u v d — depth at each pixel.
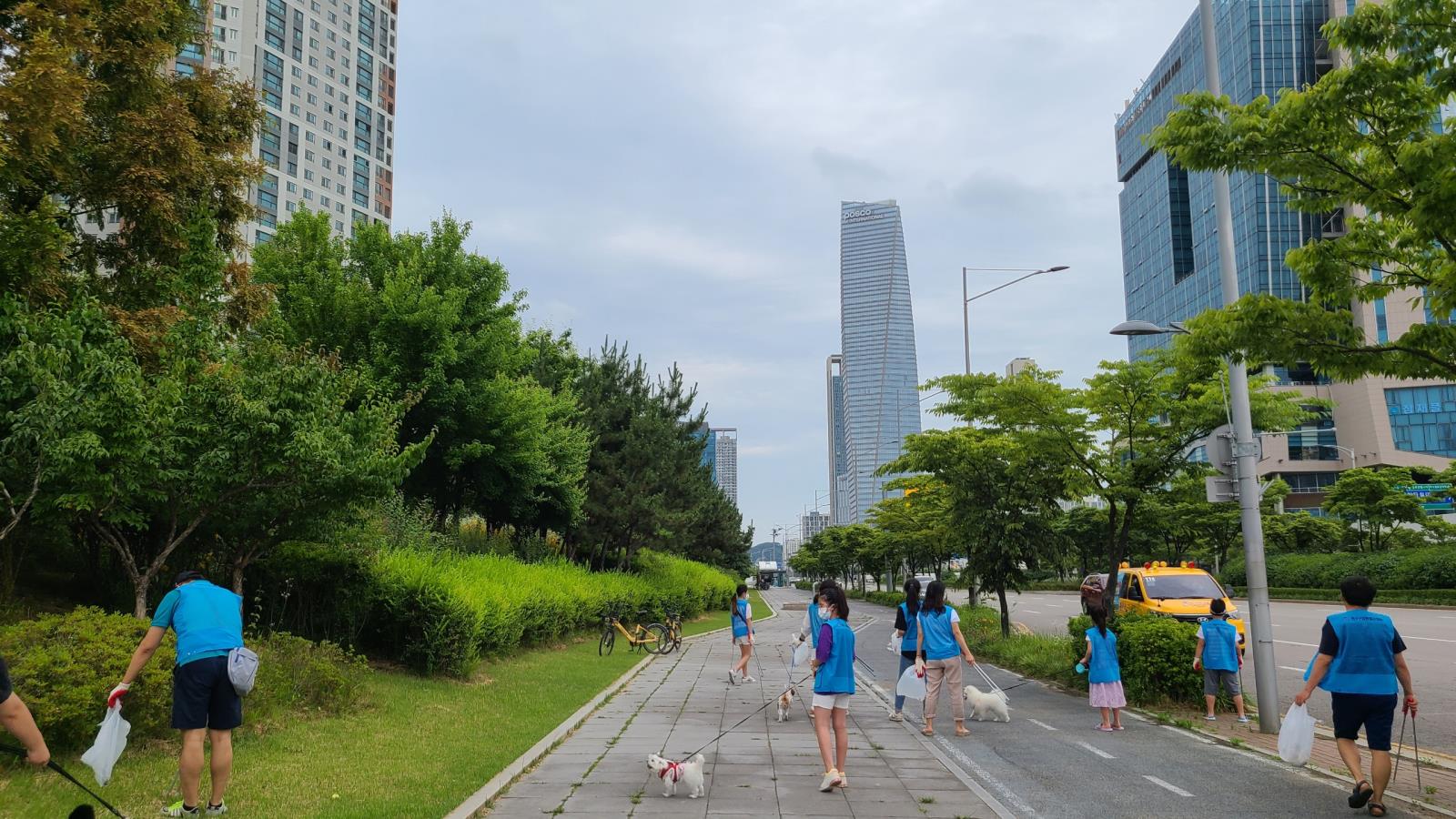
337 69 107.69
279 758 8.12
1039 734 10.78
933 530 26.88
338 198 106.88
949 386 19.31
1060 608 43.72
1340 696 7.11
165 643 8.27
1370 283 8.50
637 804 7.16
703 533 53.25
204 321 11.59
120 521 9.70
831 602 8.16
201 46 16.23
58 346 9.11
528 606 18.89
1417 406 82.62
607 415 33.31
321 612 13.84
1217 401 15.14
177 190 13.98
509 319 23.66
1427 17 7.12
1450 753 9.67
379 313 20.84
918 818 6.80
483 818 6.74
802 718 11.83
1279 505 53.41
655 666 19.05
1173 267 101.56
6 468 8.92
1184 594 17.75
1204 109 8.34
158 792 6.68
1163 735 10.73
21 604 10.53
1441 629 25.05
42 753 4.16
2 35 11.56
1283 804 7.43
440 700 12.09
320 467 10.55
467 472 23.55
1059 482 18.58
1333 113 7.56
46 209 10.91
